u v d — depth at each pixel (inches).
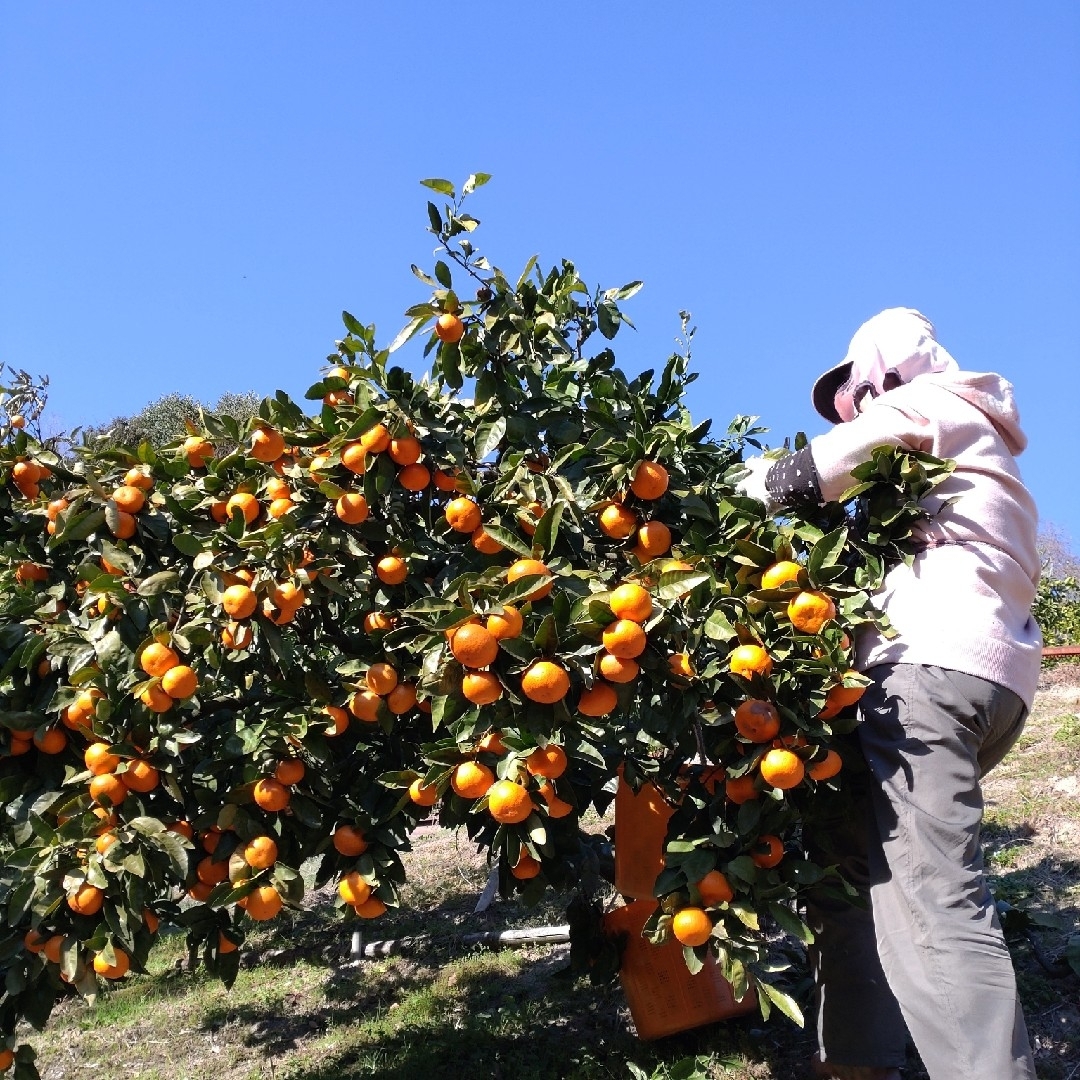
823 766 91.5
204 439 122.3
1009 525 95.7
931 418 96.1
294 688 107.9
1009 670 90.8
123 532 113.7
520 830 92.0
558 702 83.8
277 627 105.0
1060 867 160.4
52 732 111.3
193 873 106.0
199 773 108.8
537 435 116.9
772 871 95.2
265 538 102.3
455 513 105.9
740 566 97.3
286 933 200.5
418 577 110.5
